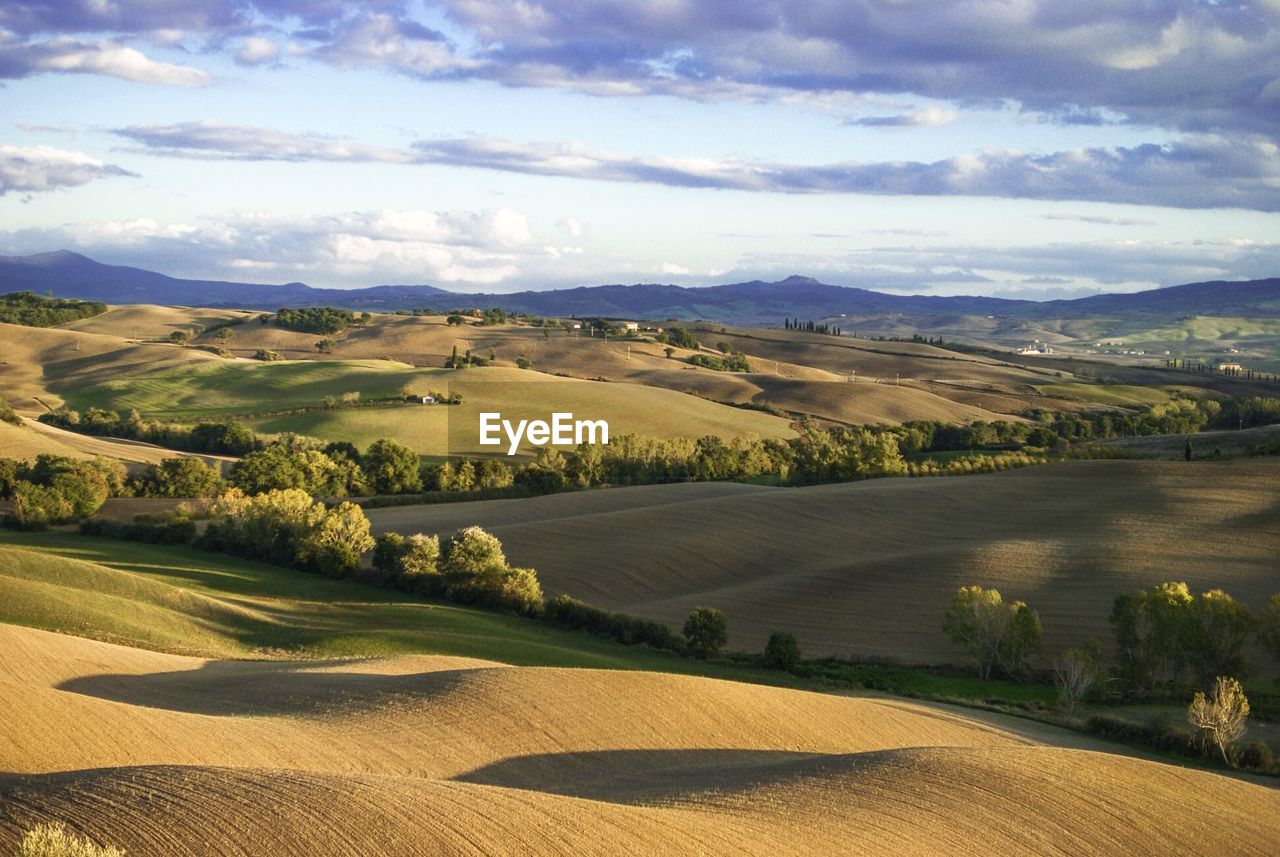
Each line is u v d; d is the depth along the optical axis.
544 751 30.30
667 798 25.81
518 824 20.80
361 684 36.09
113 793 20.47
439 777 27.64
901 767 28.72
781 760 31.58
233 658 46.06
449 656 46.12
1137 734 44.25
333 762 27.67
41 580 53.50
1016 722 44.56
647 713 34.03
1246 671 52.88
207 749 27.20
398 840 19.36
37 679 34.88
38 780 21.42
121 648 41.94
